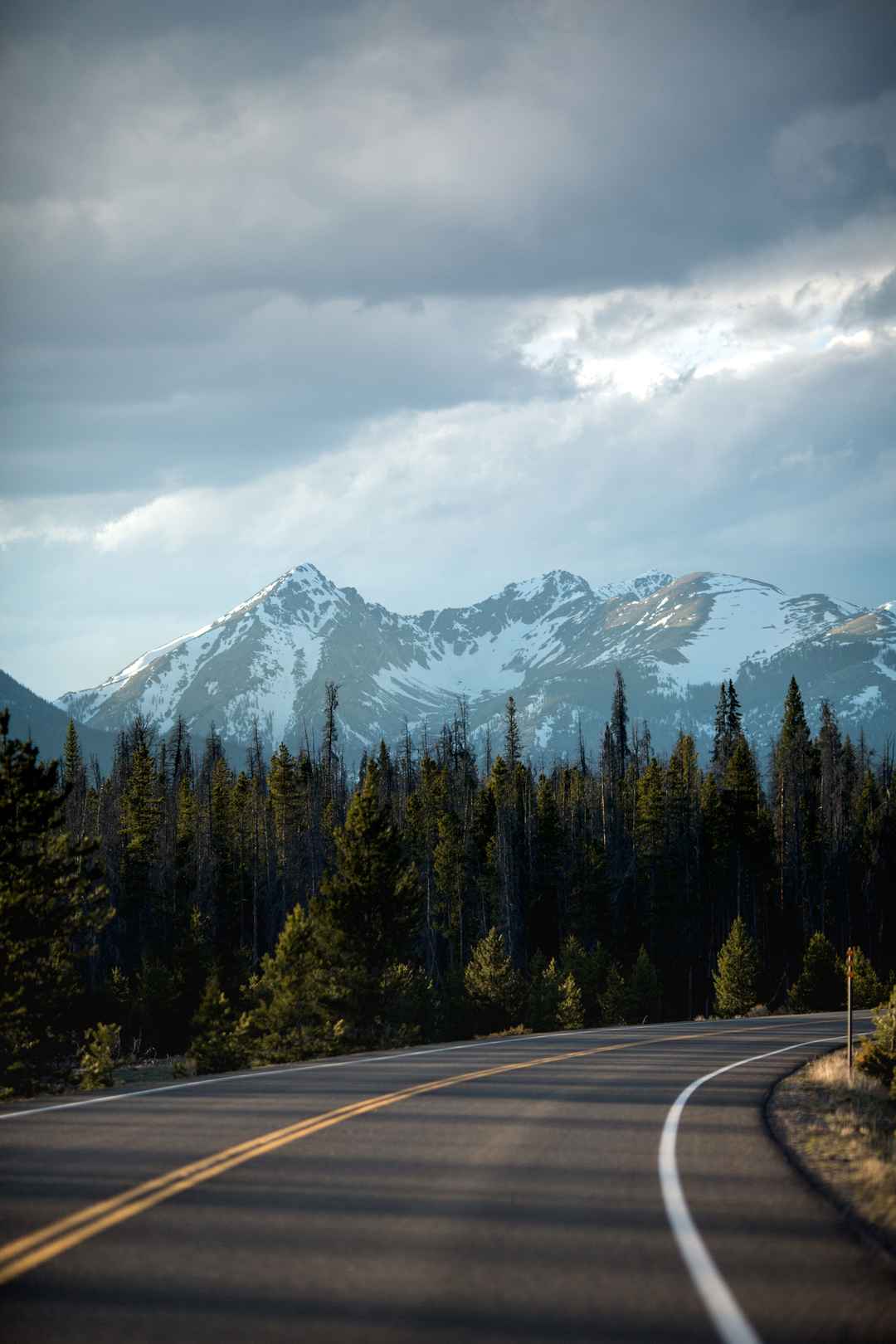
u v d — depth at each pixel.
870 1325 20.69
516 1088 58.47
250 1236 26.25
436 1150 38.34
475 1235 26.58
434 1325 20.36
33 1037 105.00
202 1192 30.84
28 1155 36.38
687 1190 32.31
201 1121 44.44
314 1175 33.50
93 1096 53.56
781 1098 58.78
